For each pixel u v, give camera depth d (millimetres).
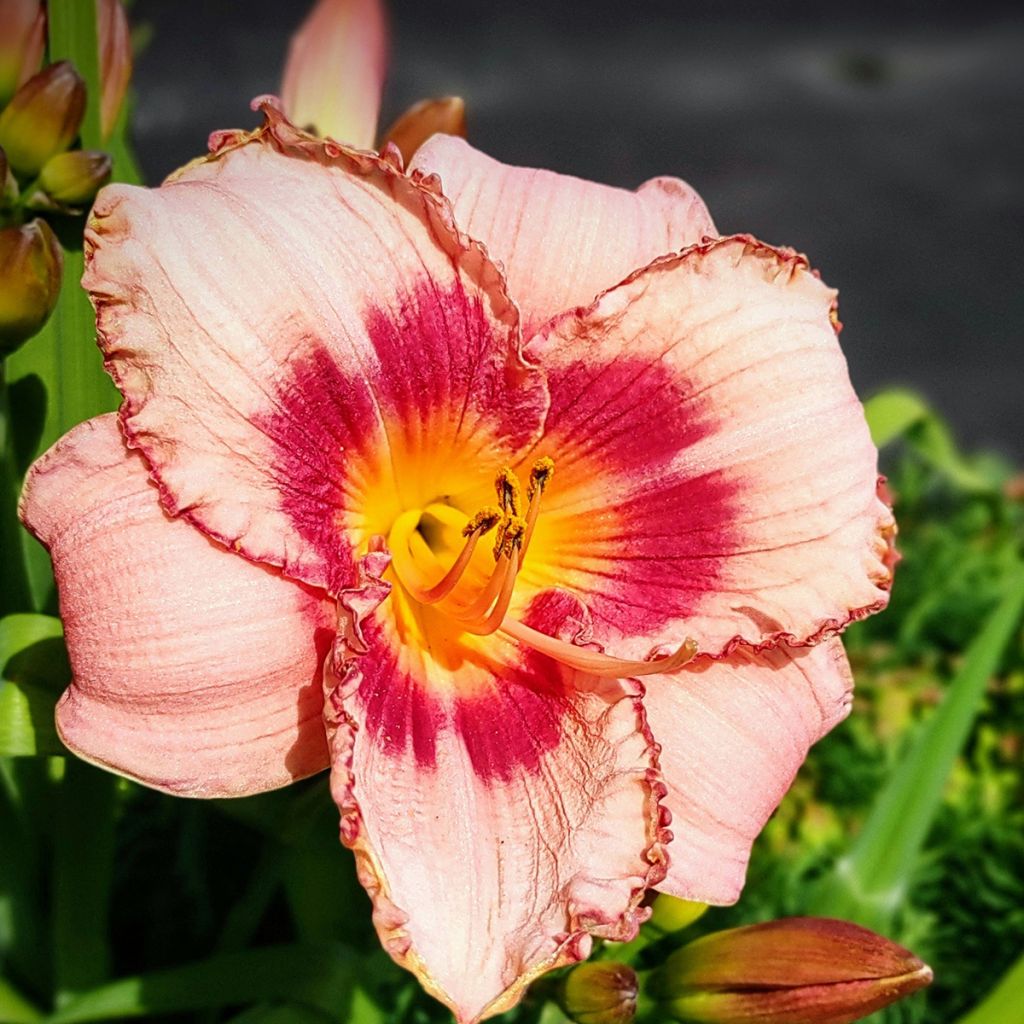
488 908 374
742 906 495
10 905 480
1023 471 1387
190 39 1935
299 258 377
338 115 459
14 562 445
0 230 398
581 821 383
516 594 411
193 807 491
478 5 2232
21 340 409
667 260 396
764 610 403
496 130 1877
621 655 405
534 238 404
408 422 394
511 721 394
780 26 2281
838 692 415
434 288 389
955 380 1540
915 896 527
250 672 374
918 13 2359
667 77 2082
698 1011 418
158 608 371
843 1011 407
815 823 540
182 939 505
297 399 381
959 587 611
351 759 365
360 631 371
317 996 432
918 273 1705
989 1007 471
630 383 402
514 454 402
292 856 451
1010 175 1901
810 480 402
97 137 437
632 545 408
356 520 395
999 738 562
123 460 374
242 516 375
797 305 404
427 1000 467
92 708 373
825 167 1887
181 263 371
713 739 401
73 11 429
